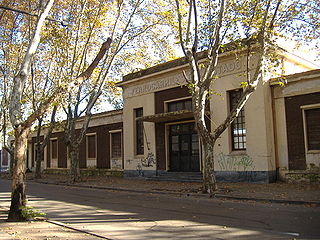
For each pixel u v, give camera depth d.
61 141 34.62
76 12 19.31
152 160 22.52
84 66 20.02
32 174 35.75
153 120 21.39
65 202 13.48
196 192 14.44
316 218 8.80
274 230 7.48
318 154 15.34
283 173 16.55
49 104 9.75
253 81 13.46
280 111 16.92
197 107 13.91
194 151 20.42
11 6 18.14
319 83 15.52
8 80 24.92
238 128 18.09
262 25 13.20
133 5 19.38
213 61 13.79
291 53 18.25
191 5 14.06
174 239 6.91
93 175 28.56
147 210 10.89
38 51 22.52
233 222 8.55
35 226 8.53
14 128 9.50
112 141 27.30
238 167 17.59
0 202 13.82
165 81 22.00
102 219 9.43
